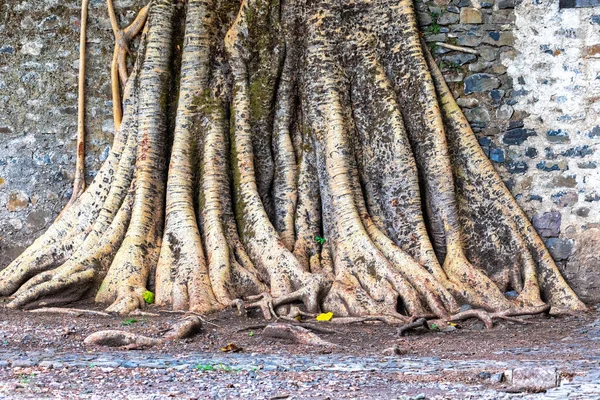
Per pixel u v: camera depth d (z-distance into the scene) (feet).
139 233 33.88
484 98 36.81
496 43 36.76
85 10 38.11
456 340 27.53
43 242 35.53
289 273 32.42
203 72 35.42
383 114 35.42
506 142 36.70
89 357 23.16
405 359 23.25
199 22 35.55
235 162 34.96
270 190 35.63
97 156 38.11
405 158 34.99
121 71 37.73
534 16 36.60
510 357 23.66
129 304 31.55
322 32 35.76
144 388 18.95
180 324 26.73
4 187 38.24
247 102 35.42
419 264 33.24
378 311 31.14
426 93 35.53
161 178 35.19
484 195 35.81
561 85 36.42
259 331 27.91
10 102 38.40
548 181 36.42
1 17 38.42
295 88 36.01
